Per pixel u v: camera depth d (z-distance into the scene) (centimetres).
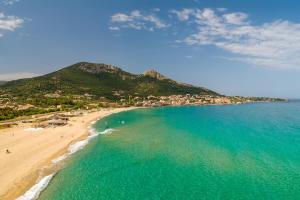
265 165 4950
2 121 11062
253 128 9762
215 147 6456
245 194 3719
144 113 17050
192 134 8425
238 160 5303
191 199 3603
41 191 3847
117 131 9125
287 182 4116
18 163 5075
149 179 4347
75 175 4538
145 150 6231
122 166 5034
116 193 3809
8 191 3806
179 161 5303
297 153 5800
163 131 9094
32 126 9812
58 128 9581
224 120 12700
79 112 15375
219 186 4016
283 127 10031
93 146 6694
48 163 5175
